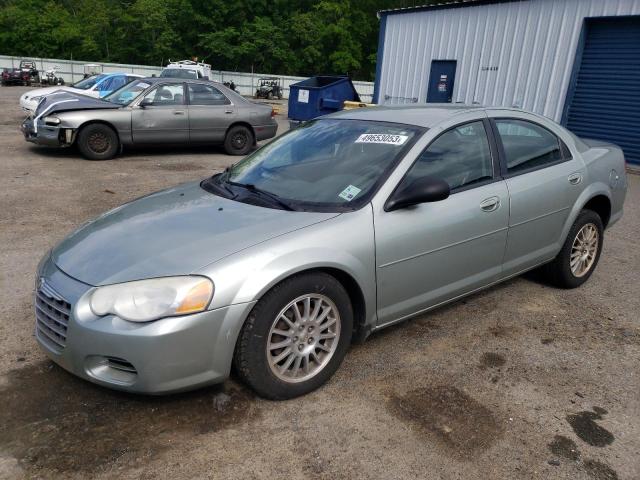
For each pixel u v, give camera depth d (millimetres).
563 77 11297
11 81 34469
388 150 3334
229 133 11062
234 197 3305
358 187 3152
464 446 2531
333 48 54375
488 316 3945
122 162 9742
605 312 4094
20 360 3117
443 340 3561
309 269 2756
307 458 2418
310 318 2832
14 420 2604
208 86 10773
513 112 4004
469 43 12805
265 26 49281
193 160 10367
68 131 9352
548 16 11297
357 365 3215
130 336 2412
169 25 49469
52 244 5160
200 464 2359
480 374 3160
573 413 2814
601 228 4555
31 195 7055
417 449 2500
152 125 10086
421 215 3184
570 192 4133
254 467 2354
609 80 10805
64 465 2328
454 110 3750
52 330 2678
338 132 3725
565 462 2449
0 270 4449
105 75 14422
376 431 2613
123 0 52438
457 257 3416
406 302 3250
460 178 3469
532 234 3910
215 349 2537
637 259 5395
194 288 2473
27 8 52406
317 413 2738
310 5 55094
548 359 3365
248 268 2582
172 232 2854
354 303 3062
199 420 2648
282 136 4094
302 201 3141
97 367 2537
